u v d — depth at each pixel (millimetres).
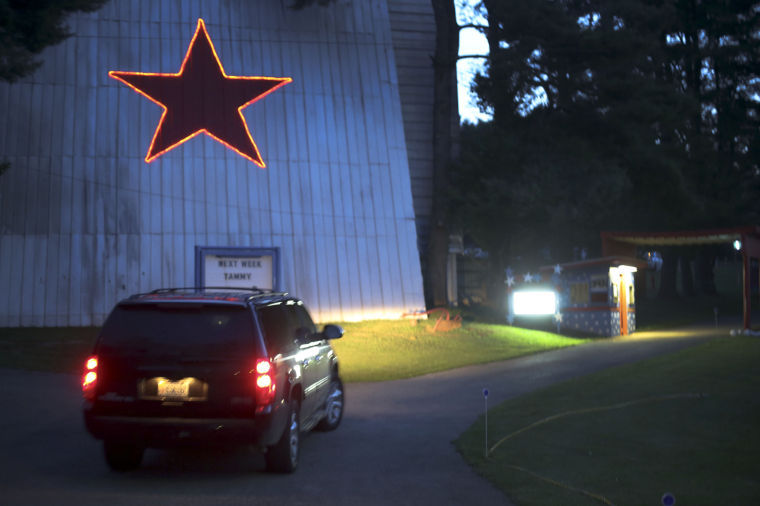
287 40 28906
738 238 22672
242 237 25609
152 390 7320
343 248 26266
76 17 27219
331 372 10844
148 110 26516
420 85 33156
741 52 45969
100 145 25766
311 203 26547
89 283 24453
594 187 27859
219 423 7215
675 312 36375
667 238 24609
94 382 7402
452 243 33250
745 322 21969
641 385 13688
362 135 28016
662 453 8914
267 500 6793
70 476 7719
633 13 31094
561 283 26422
